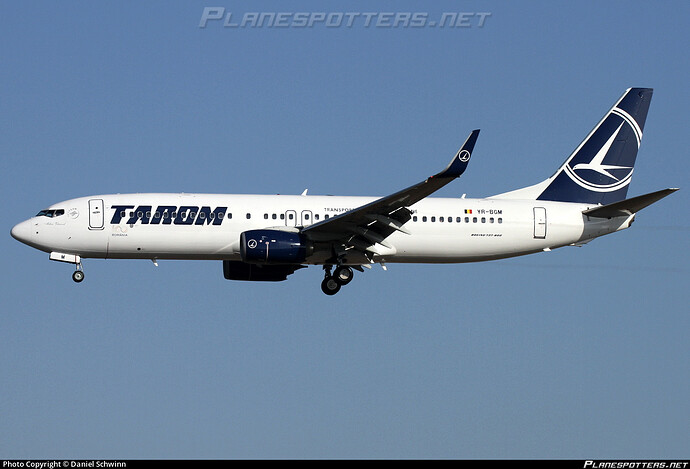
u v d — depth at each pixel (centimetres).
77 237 14412
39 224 14438
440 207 15450
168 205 14625
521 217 15650
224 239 14650
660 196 14950
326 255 14825
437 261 15625
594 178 16312
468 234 15412
